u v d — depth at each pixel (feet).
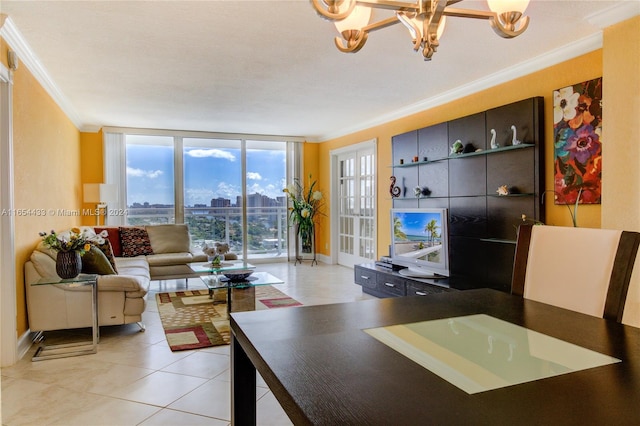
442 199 15.31
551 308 5.27
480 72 12.94
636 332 4.33
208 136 23.59
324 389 2.94
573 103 10.64
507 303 5.52
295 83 13.98
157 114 18.83
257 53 11.09
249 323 4.56
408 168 17.30
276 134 24.89
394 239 15.67
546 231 6.06
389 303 5.51
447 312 5.06
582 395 2.86
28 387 8.27
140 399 7.77
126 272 14.39
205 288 18.48
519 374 3.23
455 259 14.65
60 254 10.37
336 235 24.88
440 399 2.80
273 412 7.37
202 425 6.84
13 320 9.48
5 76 9.16
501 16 5.75
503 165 12.66
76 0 8.10
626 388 2.97
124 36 9.87
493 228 13.04
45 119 13.12
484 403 2.73
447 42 10.43
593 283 5.32
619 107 8.77
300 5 8.38
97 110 17.90
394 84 14.17
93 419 7.02
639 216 8.48
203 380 8.64
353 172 22.99
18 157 10.27
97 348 10.56
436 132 15.61
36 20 8.96
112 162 21.67
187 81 13.65
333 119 20.20
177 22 9.14
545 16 9.00
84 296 11.05
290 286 18.31
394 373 3.23
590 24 9.41
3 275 9.37
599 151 10.05
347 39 6.38
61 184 15.79
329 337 4.09
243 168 24.89
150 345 10.84
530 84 12.05
